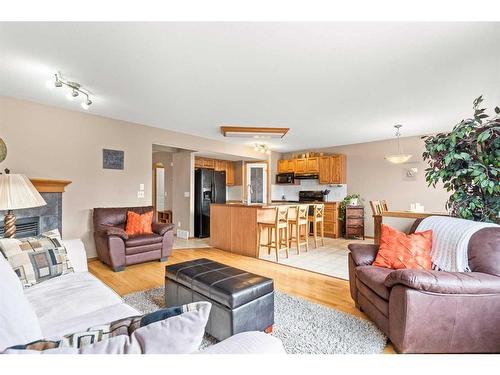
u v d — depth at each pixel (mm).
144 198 4570
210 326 1888
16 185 2084
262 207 4324
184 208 6152
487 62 2270
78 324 1281
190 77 2605
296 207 4664
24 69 2439
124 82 2740
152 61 2281
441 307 1578
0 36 1894
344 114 3830
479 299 1575
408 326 1578
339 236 6293
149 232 3990
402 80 2650
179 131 5035
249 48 2068
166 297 2330
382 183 5922
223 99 3242
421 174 5371
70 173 3725
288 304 2459
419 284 1559
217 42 1980
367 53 2131
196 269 2217
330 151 6883
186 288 2109
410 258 2135
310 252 4707
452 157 2059
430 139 2342
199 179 6191
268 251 4508
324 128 4715
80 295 1596
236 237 4598
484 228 1878
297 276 3334
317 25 1762
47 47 2053
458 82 2689
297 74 2525
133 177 4426
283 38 1922
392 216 3061
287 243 4363
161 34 1874
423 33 1848
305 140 5914
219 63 2316
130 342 670
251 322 1847
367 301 2137
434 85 2768
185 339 696
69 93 2982
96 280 1887
